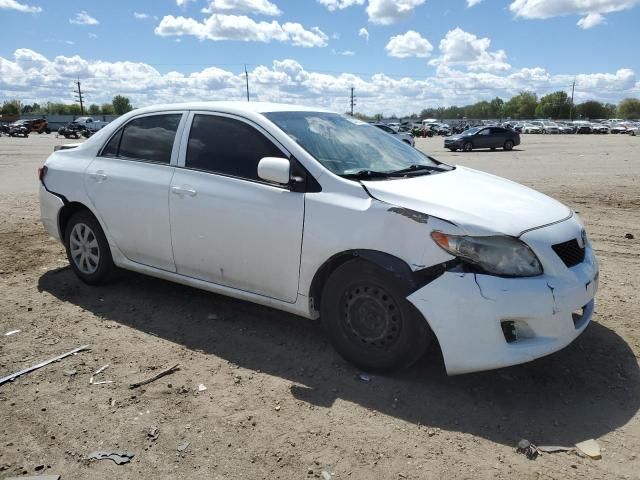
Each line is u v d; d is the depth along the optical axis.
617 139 46.59
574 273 3.36
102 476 2.66
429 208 3.32
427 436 2.98
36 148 31.50
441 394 3.39
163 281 5.39
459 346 3.18
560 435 3.00
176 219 4.29
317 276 3.70
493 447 2.90
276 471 2.70
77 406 3.24
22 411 3.19
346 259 3.61
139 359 3.83
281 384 3.51
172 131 4.52
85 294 5.03
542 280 3.19
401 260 3.32
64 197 5.11
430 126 69.56
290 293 3.81
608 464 2.77
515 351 3.12
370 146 4.34
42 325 4.36
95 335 4.20
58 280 5.40
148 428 3.04
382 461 2.78
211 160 4.21
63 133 52.28
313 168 3.72
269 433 3.00
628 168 17.11
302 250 3.67
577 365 3.75
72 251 5.24
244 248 3.94
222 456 2.81
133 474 2.68
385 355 3.49
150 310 4.68
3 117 86.44
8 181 13.84
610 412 3.22
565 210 3.82
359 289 3.52
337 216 3.53
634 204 9.70
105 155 4.95
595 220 8.35
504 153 28.23
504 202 3.58
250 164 4.01
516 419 3.14
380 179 3.77
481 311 3.12
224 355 3.90
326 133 4.21
